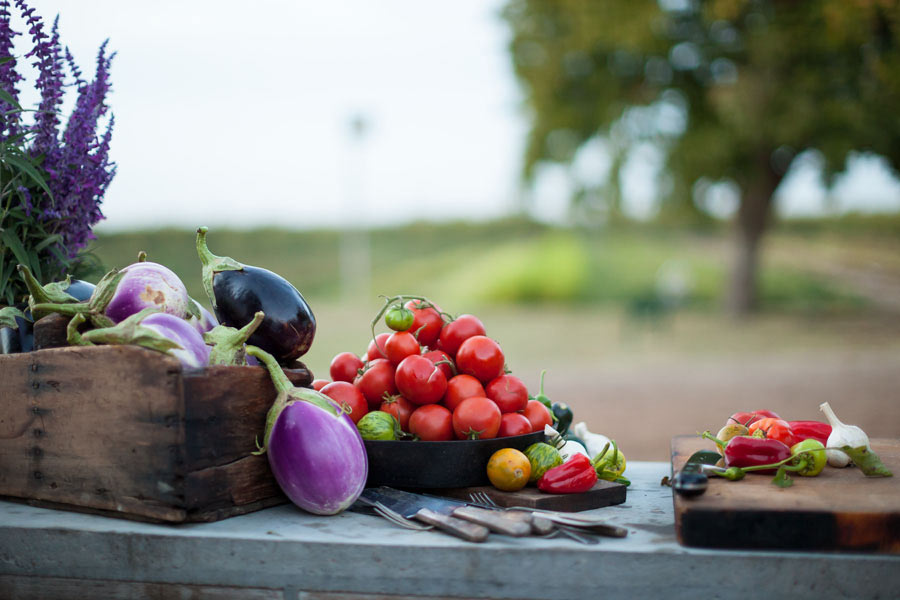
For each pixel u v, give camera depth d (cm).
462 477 173
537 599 143
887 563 136
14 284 193
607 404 871
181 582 151
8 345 181
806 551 140
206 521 156
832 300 2658
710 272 3244
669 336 1777
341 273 3981
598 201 1923
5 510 167
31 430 168
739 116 1569
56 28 188
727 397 899
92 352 158
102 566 153
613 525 148
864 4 1093
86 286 181
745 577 139
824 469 173
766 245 3928
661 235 4281
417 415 181
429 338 202
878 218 4316
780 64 1516
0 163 183
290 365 182
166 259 3434
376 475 174
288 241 4316
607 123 1811
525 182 1941
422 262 4212
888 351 1430
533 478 177
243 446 162
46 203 193
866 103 1442
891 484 159
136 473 154
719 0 1461
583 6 1633
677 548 142
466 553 144
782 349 1498
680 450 196
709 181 1889
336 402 172
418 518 156
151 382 152
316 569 147
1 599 157
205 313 183
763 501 145
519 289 3047
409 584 145
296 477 159
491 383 189
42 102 190
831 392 916
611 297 3066
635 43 1625
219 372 156
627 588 141
